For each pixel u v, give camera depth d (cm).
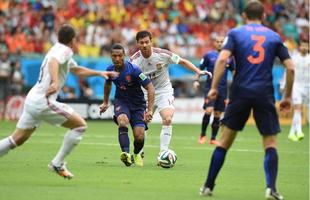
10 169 3744
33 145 5416
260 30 2872
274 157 2841
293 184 3431
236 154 5034
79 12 10719
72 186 3112
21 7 10381
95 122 8831
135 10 11206
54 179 3344
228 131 2877
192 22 11269
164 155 3984
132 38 10638
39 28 10175
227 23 11656
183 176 3612
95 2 11025
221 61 2800
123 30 10681
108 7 10988
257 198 2919
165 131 4066
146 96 4266
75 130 3122
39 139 6084
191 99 9300
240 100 2828
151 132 7312
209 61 5984
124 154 3916
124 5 11494
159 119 9256
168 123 4081
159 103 4175
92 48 10150
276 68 9500
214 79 2808
